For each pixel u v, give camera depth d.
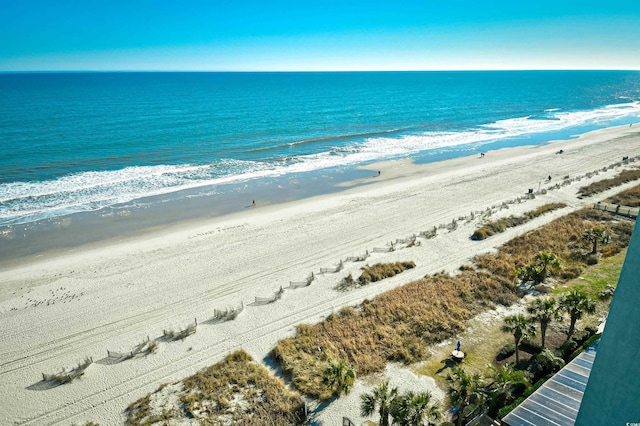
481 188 51.41
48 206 44.81
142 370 22.25
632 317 8.95
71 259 34.06
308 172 59.78
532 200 46.56
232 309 27.27
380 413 17.22
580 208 44.16
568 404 17.14
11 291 29.52
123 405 20.00
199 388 20.84
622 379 9.32
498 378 18.44
